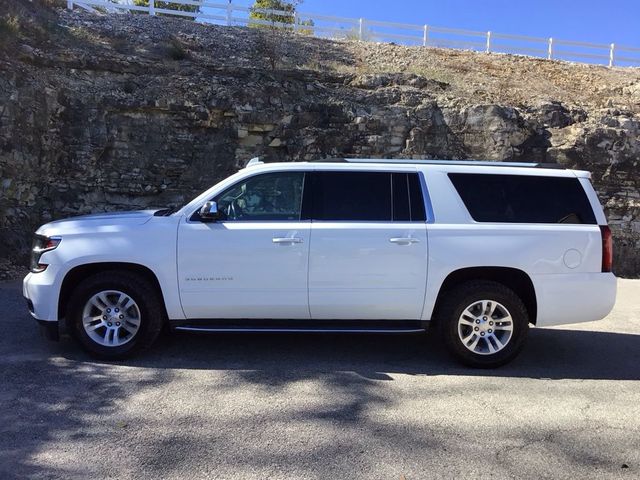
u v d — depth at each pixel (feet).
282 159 44.11
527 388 16.06
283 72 47.78
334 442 12.28
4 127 34.19
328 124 44.98
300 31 66.90
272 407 14.11
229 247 16.83
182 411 13.74
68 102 39.93
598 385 16.48
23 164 35.83
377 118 45.42
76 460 11.25
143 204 41.47
